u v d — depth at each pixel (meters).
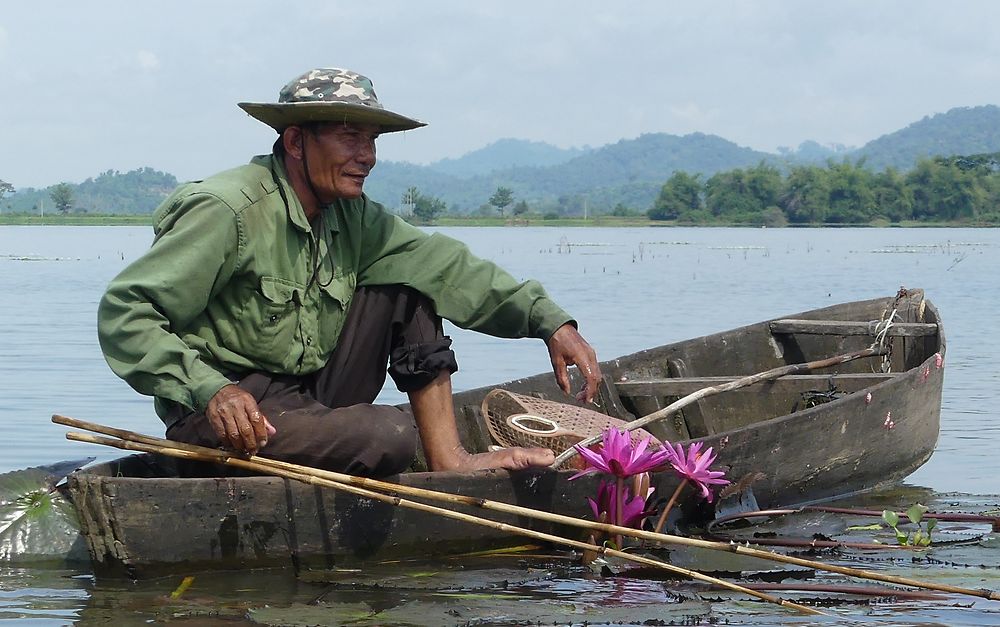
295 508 4.21
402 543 4.44
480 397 6.00
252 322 4.34
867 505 5.82
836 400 5.84
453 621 3.72
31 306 16.61
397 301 4.79
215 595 3.98
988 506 5.74
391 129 4.51
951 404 8.80
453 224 131.12
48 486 4.62
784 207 119.94
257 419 3.97
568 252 41.16
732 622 3.81
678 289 20.53
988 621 3.83
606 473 4.72
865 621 3.83
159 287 4.09
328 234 4.50
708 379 6.60
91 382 9.48
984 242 54.72
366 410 4.38
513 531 4.13
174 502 4.02
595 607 3.90
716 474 4.61
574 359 4.84
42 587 4.07
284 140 4.43
